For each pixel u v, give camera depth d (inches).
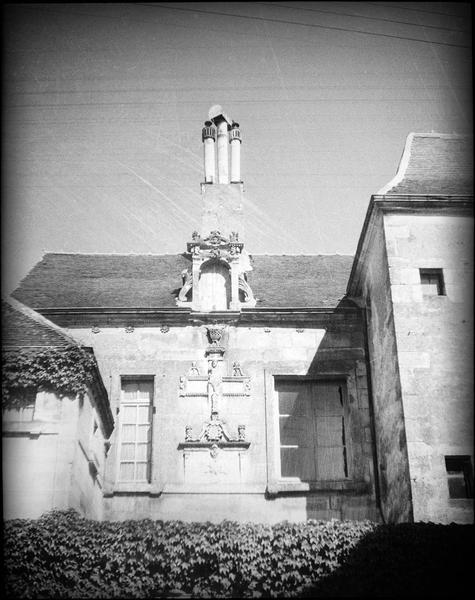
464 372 709.9
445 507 659.4
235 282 871.1
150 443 810.2
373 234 810.2
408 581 609.3
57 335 708.0
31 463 645.3
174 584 634.8
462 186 819.4
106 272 949.2
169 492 776.3
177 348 842.2
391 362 739.4
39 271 944.9
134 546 640.4
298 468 799.7
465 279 749.3
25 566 615.8
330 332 853.2
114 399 820.0
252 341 847.1
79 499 676.1
